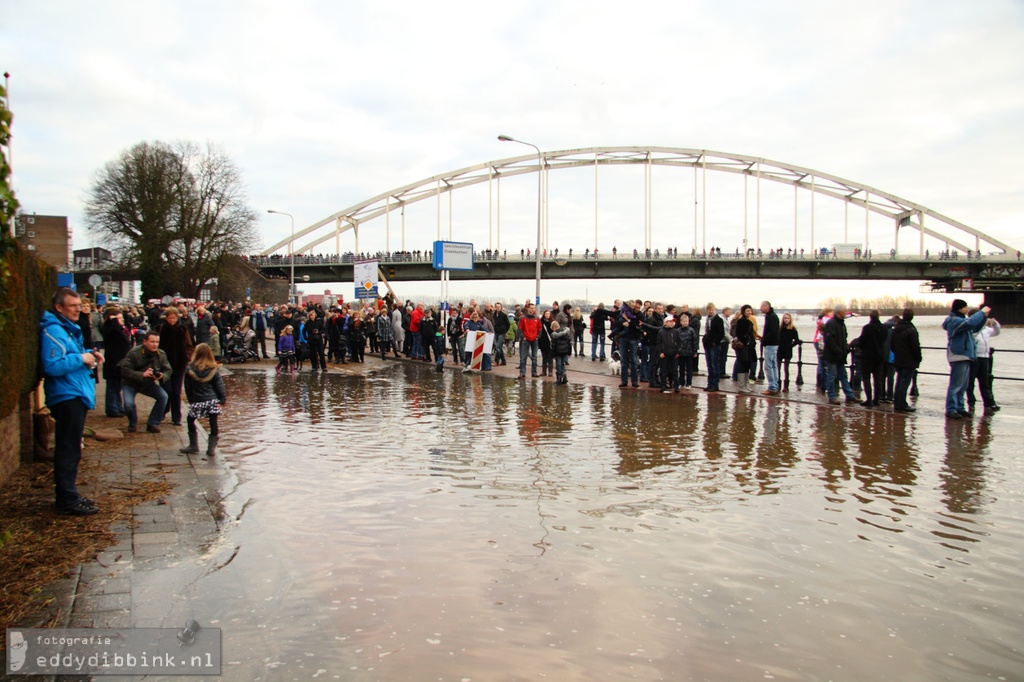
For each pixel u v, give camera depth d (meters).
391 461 8.31
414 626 3.96
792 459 8.46
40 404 8.18
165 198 54.22
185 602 4.22
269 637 3.80
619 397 14.84
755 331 17.84
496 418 11.78
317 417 11.87
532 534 5.59
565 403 13.80
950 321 11.77
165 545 5.18
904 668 3.56
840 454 8.77
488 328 21.11
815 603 4.33
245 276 66.75
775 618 4.12
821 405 13.53
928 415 12.16
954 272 79.12
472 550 5.21
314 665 3.51
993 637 3.92
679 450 9.00
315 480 7.35
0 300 3.72
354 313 25.16
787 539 5.52
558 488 7.04
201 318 22.05
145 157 54.62
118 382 11.38
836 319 13.84
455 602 4.29
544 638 3.83
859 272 78.94
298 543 5.33
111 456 8.33
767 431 10.46
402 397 14.75
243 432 10.30
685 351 15.59
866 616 4.16
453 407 13.18
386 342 26.61
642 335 16.56
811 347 39.50
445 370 21.81
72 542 5.18
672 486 7.14
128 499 6.37
